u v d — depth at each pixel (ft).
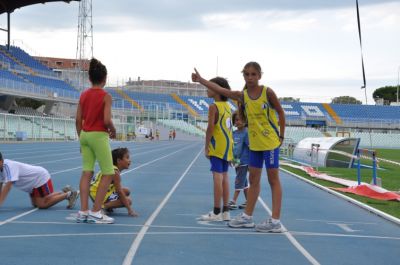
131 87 370.12
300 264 15.46
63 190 25.68
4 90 137.28
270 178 20.45
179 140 234.58
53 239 17.84
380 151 155.33
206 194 33.99
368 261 16.20
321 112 278.26
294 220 24.35
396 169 72.95
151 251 16.43
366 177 54.75
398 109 278.46
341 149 70.49
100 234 18.97
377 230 22.25
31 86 151.43
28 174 24.45
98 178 23.75
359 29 28.99
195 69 20.57
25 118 137.80
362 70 29.58
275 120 20.02
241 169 28.12
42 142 130.00
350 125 250.57
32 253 15.69
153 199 30.66
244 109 20.45
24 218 22.24
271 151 20.02
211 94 22.85
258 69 19.52
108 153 21.25
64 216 23.02
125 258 15.40
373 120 253.03
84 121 21.31
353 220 24.95
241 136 27.94
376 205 30.37
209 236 19.29
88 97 21.17
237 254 16.44
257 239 19.04
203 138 241.55
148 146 140.46
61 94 167.73
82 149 21.67
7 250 15.98
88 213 21.44
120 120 224.74
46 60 342.23
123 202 23.73
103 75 21.49
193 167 61.41
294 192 37.76
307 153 76.13
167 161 73.05
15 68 171.94
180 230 20.36
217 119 22.54
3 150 87.40
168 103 268.62
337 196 35.35
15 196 29.76
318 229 21.94
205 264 15.02
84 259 15.12
